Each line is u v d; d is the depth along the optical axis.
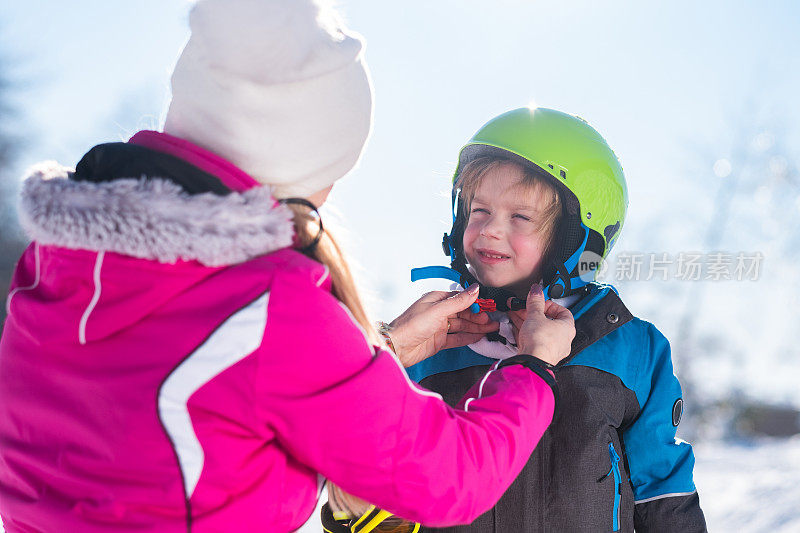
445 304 1.66
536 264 1.81
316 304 1.10
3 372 1.19
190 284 1.08
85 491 1.09
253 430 1.09
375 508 1.64
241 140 1.15
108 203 1.02
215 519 1.08
